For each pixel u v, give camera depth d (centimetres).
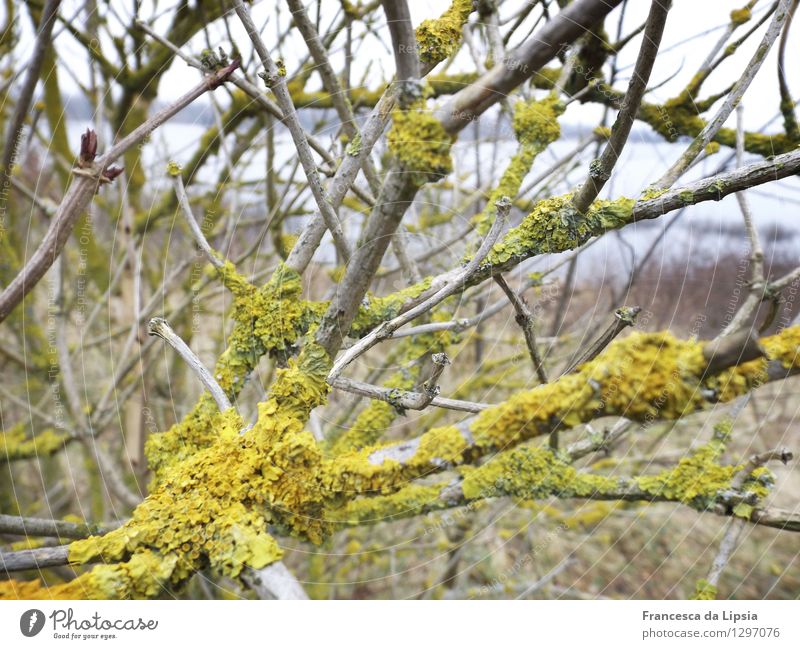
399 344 175
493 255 86
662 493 98
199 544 71
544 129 119
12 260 193
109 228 229
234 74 90
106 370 230
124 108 184
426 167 65
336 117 159
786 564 242
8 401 215
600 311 198
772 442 206
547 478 99
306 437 79
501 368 215
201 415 96
